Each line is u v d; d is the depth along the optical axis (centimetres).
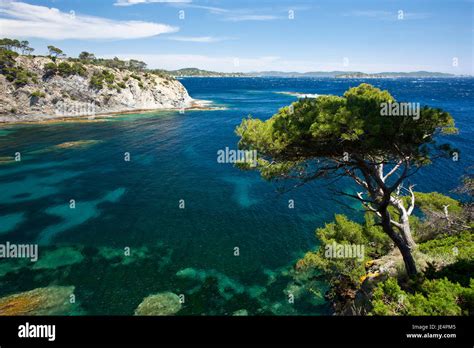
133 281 2127
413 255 1588
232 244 2609
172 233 2803
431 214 2052
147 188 3934
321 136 1136
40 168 4716
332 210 3219
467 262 1284
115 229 2878
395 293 1078
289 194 3666
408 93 17962
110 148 5981
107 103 10594
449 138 5900
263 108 12144
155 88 12125
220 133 7362
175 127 8162
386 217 1452
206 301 1928
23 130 7469
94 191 3825
